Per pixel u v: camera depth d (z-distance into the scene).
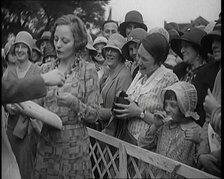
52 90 1.88
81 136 1.93
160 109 1.85
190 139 1.69
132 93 1.99
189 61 1.86
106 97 2.11
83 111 1.84
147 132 1.85
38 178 1.96
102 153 2.07
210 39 1.76
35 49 1.98
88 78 1.89
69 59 1.91
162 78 1.89
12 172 1.77
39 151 1.98
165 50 1.90
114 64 2.13
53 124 1.84
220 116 1.52
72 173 1.92
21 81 1.57
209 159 1.56
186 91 1.68
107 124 2.10
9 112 2.06
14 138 2.07
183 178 1.63
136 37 2.04
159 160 1.67
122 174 1.90
